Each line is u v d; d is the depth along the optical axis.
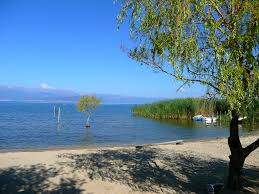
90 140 32.75
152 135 37.75
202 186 12.65
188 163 16.95
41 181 13.03
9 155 18.61
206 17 7.10
